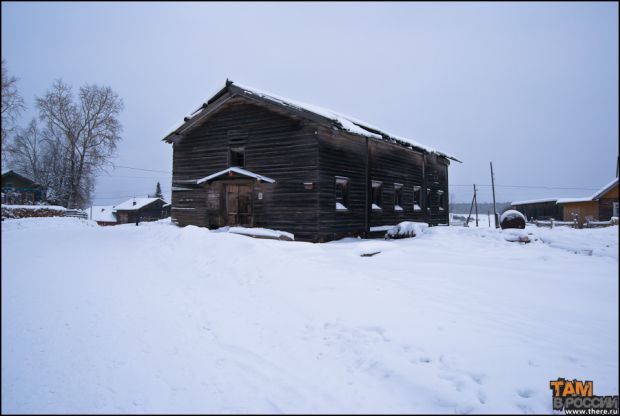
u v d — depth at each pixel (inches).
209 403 149.6
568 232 502.6
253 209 653.3
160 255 381.1
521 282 284.8
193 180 724.0
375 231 735.1
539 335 190.5
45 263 347.3
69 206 1592.0
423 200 957.8
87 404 150.1
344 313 222.1
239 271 310.8
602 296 251.1
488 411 133.4
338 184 669.3
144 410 145.7
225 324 223.8
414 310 223.0
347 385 158.1
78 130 1640.0
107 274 317.7
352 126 631.8
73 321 226.8
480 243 463.5
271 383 162.9
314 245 408.8
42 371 174.1
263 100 621.6
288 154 624.1
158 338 207.2
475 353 171.9
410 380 154.2
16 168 1756.9
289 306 240.1
